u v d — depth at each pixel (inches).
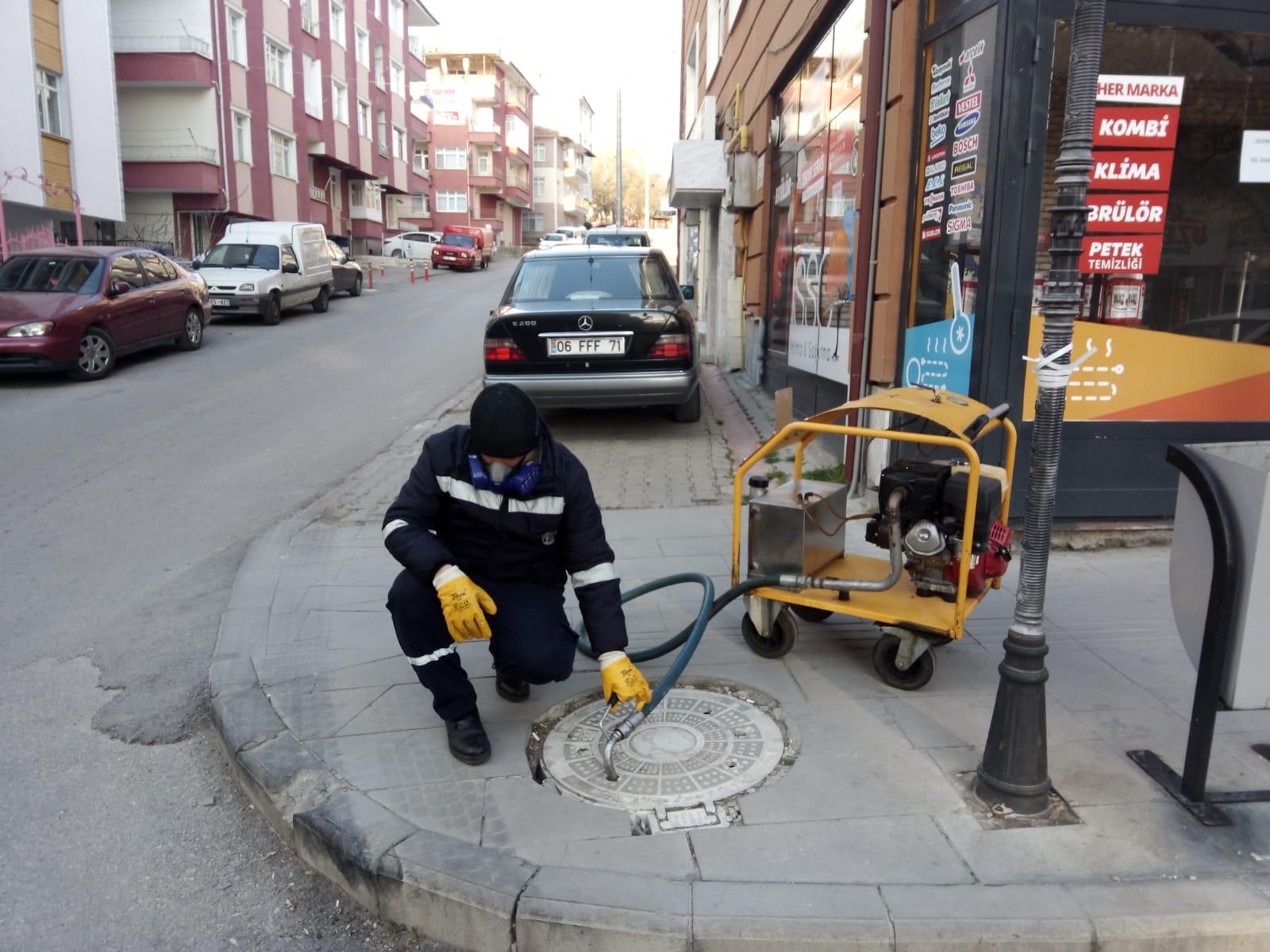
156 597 206.1
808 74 344.2
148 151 1007.0
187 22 1000.9
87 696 162.9
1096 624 173.5
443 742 135.6
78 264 504.4
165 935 106.4
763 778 124.6
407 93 1770.4
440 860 106.4
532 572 133.4
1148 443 210.2
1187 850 108.0
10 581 215.3
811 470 286.0
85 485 294.2
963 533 140.2
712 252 606.9
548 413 394.0
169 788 135.6
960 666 157.2
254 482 296.7
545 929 98.6
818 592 155.6
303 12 1274.6
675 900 99.3
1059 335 107.0
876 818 114.9
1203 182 202.4
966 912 97.0
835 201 299.0
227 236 786.8
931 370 222.4
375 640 173.5
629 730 125.2
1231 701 111.7
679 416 363.3
